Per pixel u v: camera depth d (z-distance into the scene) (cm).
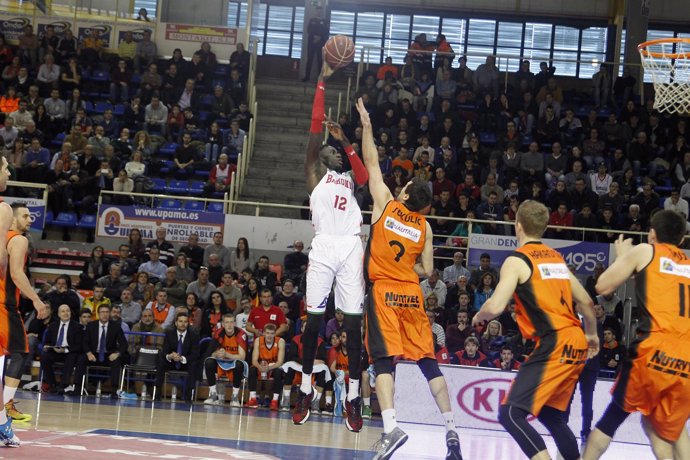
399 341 615
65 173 1777
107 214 1709
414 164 1906
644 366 518
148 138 1953
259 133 2167
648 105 2259
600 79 2327
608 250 1656
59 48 2269
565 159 1944
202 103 2175
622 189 1911
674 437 529
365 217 1770
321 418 1242
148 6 2511
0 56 2230
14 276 697
